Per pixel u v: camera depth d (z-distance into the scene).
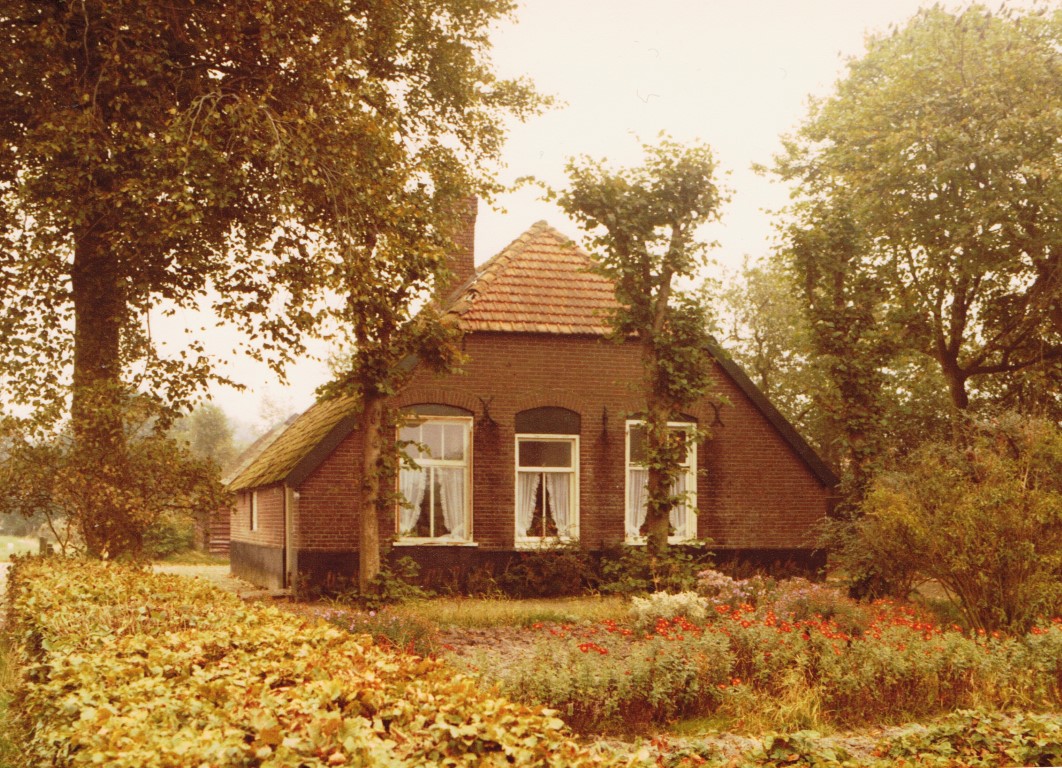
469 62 20.69
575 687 8.77
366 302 16.80
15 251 17.47
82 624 6.61
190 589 8.76
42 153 15.71
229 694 4.50
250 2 16.30
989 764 6.27
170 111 15.16
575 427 21.27
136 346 18.06
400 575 19.56
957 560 12.91
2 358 17.42
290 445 23.94
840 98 28.16
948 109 23.83
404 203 17.52
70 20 16.17
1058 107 22.95
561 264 22.30
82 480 15.53
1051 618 12.44
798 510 22.28
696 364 19.00
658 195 18.94
